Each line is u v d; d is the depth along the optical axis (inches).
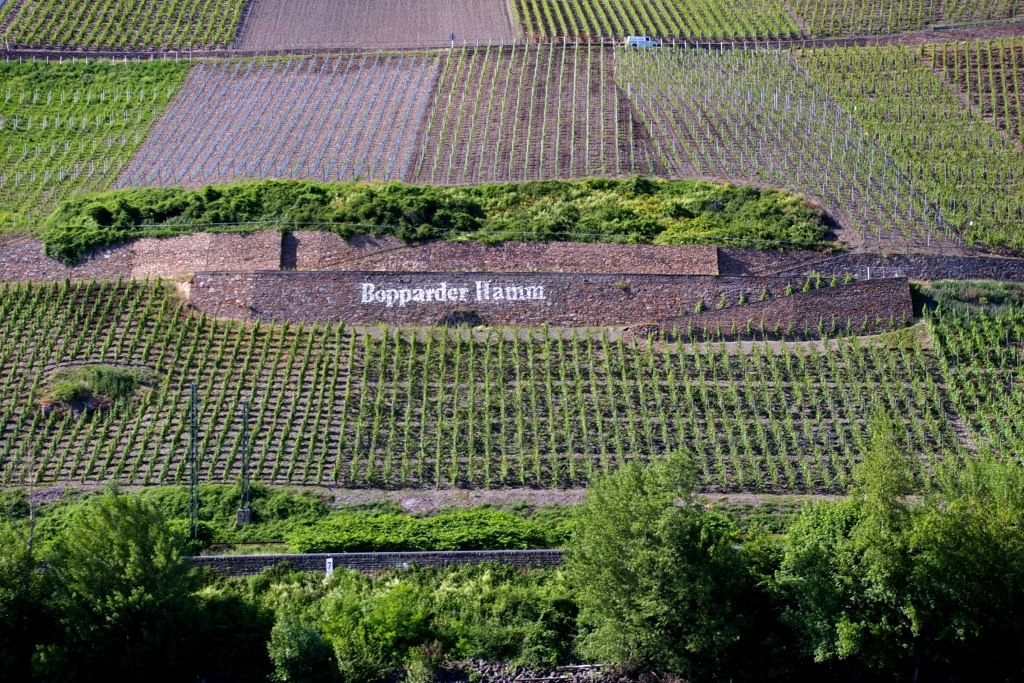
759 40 4392.2
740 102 3786.9
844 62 4087.1
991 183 3304.6
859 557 1784.0
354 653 1782.7
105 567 1772.9
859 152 3457.2
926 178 3319.4
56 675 1711.4
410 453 2281.0
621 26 4498.0
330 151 3518.7
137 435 2313.0
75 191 3282.5
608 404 2389.3
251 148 3543.3
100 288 2694.4
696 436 2320.4
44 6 4594.0
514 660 1814.7
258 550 2017.7
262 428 2338.8
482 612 1871.3
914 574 1743.4
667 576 1761.8
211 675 1787.6
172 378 2454.5
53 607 1763.0
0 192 3284.9
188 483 2196.1
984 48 4131.4
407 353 2527.1
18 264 2859.3
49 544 1921.8
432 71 4082.2
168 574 1786.4
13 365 2490.2
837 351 2546.8
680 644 1769.2
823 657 1724.9
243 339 2566.4
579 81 3954.2
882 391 2434.8
